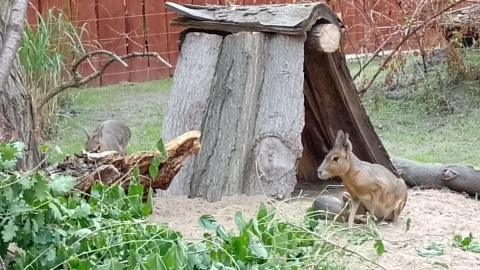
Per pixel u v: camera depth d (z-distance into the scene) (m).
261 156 6.55
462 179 7.12
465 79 9.88
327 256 5.43
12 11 6.11
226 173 6.58
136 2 11.50
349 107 6.95
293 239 5.49
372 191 6.13
